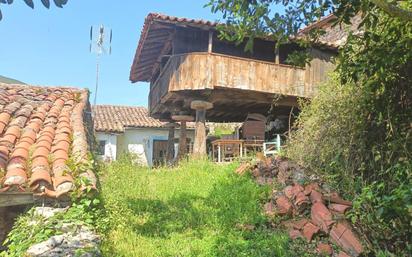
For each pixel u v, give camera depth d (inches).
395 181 187.9
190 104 473.7
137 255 175.3
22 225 145.3
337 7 155.4
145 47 494.3
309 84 471.5
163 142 802.8
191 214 235.1
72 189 146.5
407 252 171.6
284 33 156.3
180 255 179.8
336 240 184.4
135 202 257.1
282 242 189.0
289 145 313.6
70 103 251.8
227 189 276.8
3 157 158.1
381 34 173.9
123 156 392.5
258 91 449.4
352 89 238.5
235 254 180.7
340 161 244.2
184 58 436.5
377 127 220.1
